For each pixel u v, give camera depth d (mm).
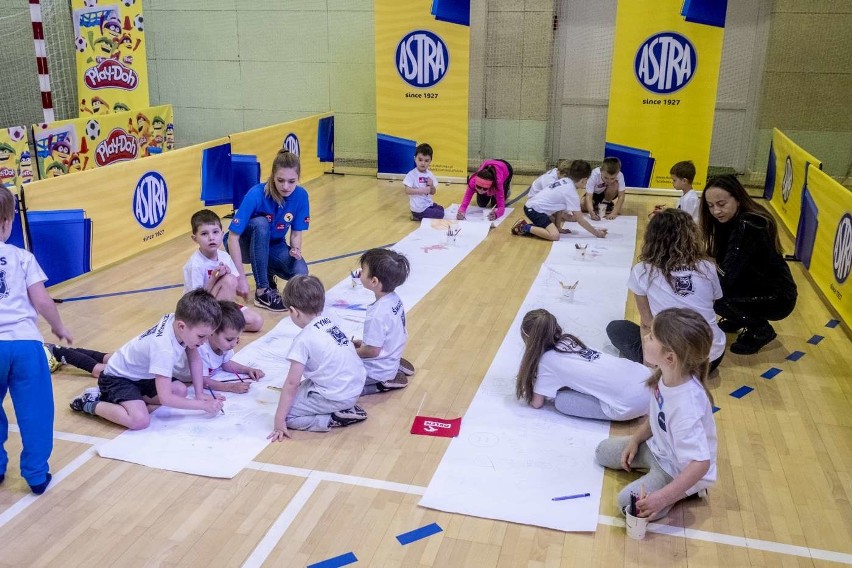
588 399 3760
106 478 3322
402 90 9250
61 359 4301
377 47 9133
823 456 3559
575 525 3018
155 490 3246
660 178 8820
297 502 3170
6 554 2855
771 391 4199
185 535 2967
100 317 5160
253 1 10352
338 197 8734
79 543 2918
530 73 9500
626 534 2986
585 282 5840
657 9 8258
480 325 5023
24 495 3211
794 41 8938
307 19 10227
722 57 9266
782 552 2902
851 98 8969
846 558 2869
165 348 3561
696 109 8477
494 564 2816
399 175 9625
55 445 3578
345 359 3674
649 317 4176
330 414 3709
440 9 8789
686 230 4059
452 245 6844
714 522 3076
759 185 9398
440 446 3582
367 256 3922
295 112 10727
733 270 4547
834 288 5355
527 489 3244
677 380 2941
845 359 4602
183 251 6672
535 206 7062
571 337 3889
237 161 7844
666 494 2895
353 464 3439
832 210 5551
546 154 9797
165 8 10719
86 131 8367
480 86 9680
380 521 3055
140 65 9820
